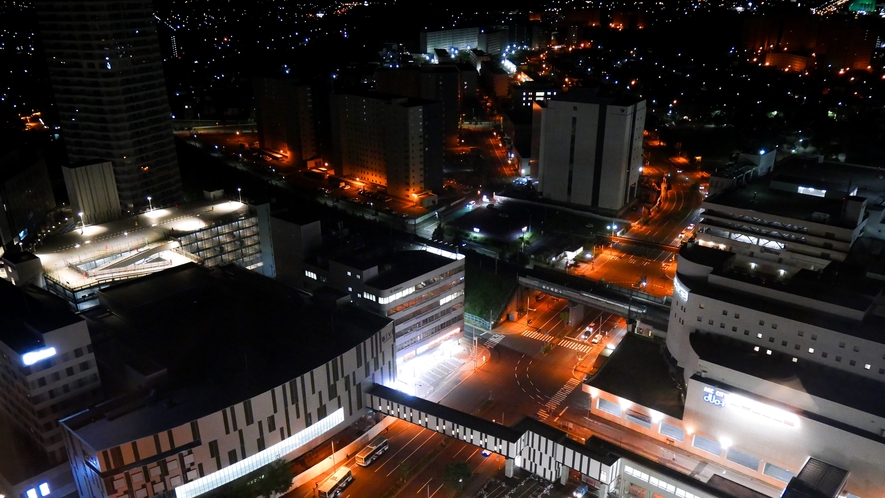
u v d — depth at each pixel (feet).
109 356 447.83
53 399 404.98
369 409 488.02
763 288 449.89
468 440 444.55
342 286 555.69
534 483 433.48
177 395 403.95
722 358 440.04
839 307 419.95
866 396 391.24
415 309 544.21
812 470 383.04
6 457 421.59
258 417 408.67
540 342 608.19
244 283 554.05
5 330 409.90
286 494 421.18
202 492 401.29
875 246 565.94
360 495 421.18
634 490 416.26
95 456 357.20
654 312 573.74
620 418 483.10
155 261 612.70
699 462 444.14
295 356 445.78
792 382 408.46
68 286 550.36
